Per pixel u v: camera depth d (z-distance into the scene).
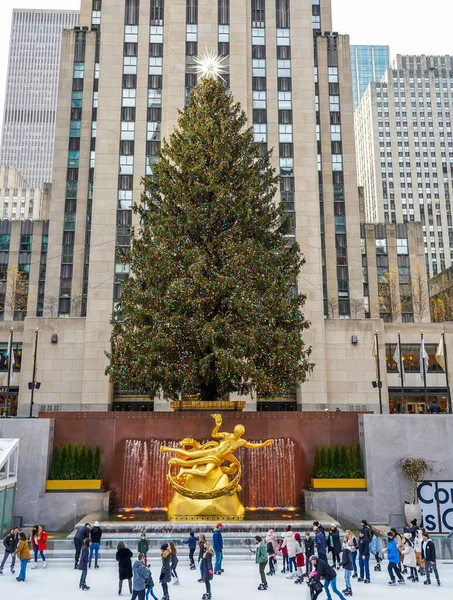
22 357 54.22
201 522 22.00
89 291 55.47
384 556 20.70
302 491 26.42
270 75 62.56
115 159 59.56
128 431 26.89
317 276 56.22
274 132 60.94
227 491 23.22
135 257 31.80
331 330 55.72
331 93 73.44
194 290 28.45
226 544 20.81
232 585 16.56
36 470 25.25
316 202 58.62
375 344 44.69
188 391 30.30
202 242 30.89
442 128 154.50
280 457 26.95
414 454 26.20
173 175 32.78
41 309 73.94
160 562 19.34
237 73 60.41
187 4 62.44
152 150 60.31
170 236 30.31
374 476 25.95
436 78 158.00
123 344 30.16
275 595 15.33
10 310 74.44
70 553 20.00
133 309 30.11
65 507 24.92
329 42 75.06
